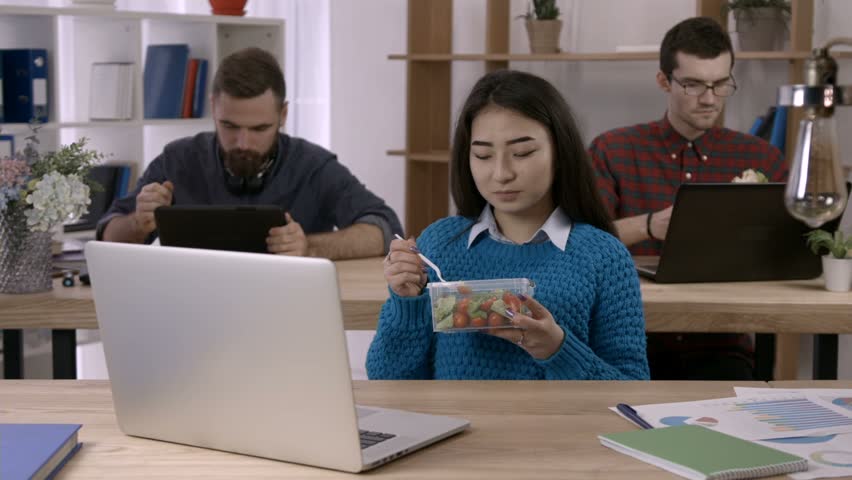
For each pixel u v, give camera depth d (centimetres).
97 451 144
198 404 143
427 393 171
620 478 131
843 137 400
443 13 468
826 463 136
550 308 192
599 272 195
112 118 428
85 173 266
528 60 443
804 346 417
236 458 141
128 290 144
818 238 263
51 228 261
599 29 469
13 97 401
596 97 474
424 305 188
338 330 128
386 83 525
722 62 329
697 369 304
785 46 420
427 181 479
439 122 479
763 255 270
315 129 543
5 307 254
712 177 345
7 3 443
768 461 133
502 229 205
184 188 344
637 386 175
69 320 254
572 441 146
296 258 129
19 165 254
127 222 326
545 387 175
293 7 535
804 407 161
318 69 540
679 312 250
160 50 457
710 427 151
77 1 421
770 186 262
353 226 322
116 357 148
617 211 349
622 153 348
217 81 327
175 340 142
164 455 142
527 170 188
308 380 132
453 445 145
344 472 135
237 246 268
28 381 181
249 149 329
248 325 135
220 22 452
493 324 171
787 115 390
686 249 266
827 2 405
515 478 132
